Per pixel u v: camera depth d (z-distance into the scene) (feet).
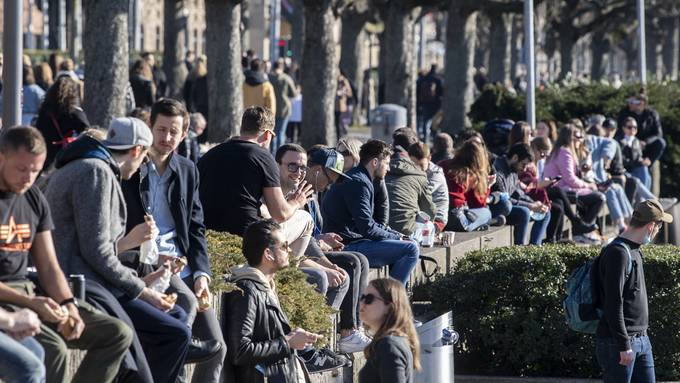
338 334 66.95
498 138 135.85
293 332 56.08
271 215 61.00
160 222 50.85
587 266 61.00
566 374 75.92
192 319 49.85
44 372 39.42
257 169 60.54
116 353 43.14
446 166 101.45
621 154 149.18
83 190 44.73
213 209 60.59
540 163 123.65
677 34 557.33
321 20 162.91
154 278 47.85
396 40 210.18
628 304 60.18
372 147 75.41
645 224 59.88
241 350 53.93
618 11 354.13
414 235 85.10
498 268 75.97
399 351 45.47
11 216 40.57
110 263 45.01
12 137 39.93
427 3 209.26
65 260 45.11
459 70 210.38
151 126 50.72
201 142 148.77
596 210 122.62
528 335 75.05
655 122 168.14
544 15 347.36
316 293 61.52
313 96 163.94
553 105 181.68
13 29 55.98
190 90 178.81
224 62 146.00
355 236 74.33
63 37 338.54
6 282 40.63
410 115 211.82
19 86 56.34
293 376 55.98
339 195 74.08
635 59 561.02
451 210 99.71
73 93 82.07
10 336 38.91
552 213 115.44
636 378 61.11
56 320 40.55
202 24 415.44
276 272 58.13
